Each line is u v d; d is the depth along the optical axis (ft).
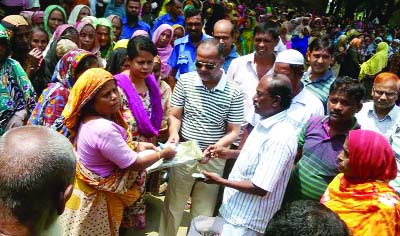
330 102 8.79
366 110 12.03
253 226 8.65
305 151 9.13
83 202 8.58
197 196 11.46
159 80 12.47
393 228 6.55
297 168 9.17
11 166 4.20
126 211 10.87
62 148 4.50
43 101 10.16
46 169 4.28
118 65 11.63
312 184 8.86
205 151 10.33
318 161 8.89
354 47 30.66
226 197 9.12
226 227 8.96
